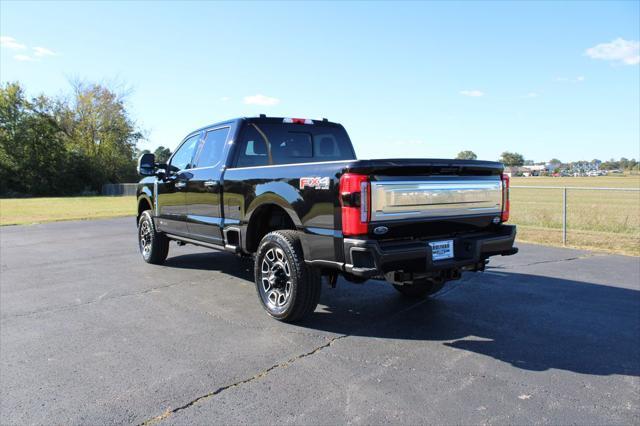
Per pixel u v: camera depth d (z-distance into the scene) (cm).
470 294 557
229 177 520
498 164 453
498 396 300
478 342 398
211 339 409
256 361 359
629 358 362
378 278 382
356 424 266
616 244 935
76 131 5412
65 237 1130
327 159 623
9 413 283
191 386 317
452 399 296
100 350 386
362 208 358
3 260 812
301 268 422
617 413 278
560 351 377
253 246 504
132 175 5697
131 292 578
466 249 418
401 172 379
